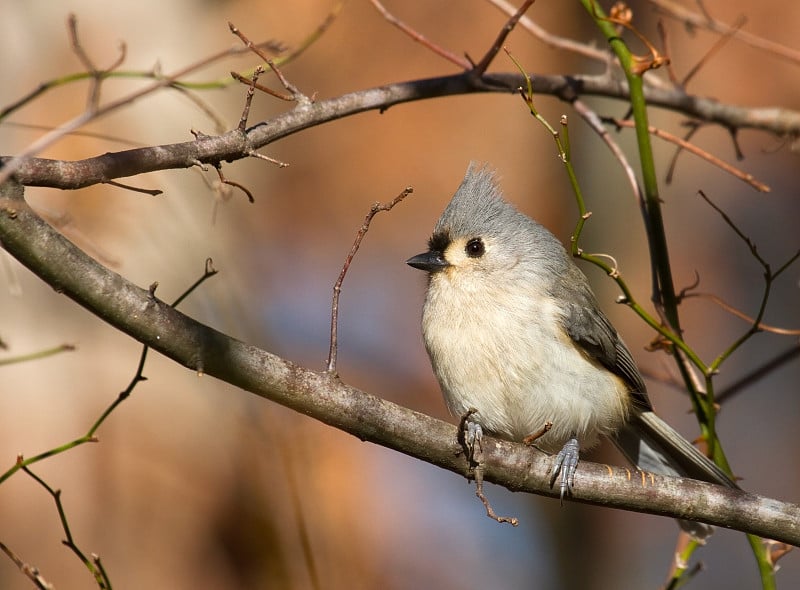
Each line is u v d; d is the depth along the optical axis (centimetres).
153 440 1049
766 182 1603
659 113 1571
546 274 805
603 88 811
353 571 1168
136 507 1027
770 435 1487
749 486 1461
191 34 1212
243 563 1048
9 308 1031
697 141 1602
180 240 1110
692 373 735
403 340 1470
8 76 1107
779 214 1597
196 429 1065
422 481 1292
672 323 725
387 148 1590
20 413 1018
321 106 647
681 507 645
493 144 1584
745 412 1505
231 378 557
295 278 1494
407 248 1555
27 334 1032
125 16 1180
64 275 517
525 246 808
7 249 510
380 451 1287
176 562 1026
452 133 1608
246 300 1192
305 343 1423
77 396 1036
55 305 1049
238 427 1077
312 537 1104
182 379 1074
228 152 583
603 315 830
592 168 1333
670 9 859
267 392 566
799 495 1444
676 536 1349
